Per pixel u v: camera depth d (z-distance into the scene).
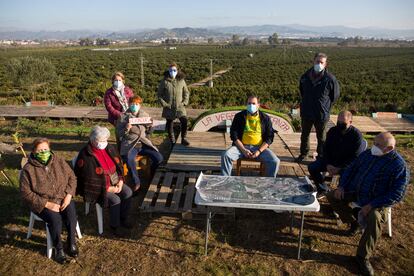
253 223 5.16
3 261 4.34
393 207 5.64
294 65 73.44
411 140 9.06
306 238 4.86
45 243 4.72
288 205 4.05
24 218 5.26
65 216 4.49
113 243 4.71
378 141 4.33
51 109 11.89
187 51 122.31
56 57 88.19
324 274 4.18
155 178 6.12
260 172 5.92
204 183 4.63
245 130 5.73
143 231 4.96
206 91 25.81
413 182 6.51
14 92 23.14
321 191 5.61
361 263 4.22
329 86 5.95
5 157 7.65
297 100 21.81
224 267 4.26
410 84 40.25
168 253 4.51
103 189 4.70
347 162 5.27
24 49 139.25
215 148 7.28
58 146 8.53
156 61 77.38
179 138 7.96
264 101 20.86
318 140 6.35
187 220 5.20
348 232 4.94
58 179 4.45
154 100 19.25
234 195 4.29
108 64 67.44
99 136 4.68
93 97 19.20
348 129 5.21
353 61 88.81
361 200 4.49
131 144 5.96
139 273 4.16
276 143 7.48
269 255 4.50
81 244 4.68
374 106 15.84
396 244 4.73
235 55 102.19
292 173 5.98
